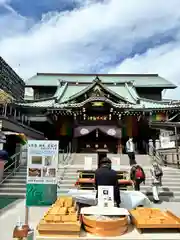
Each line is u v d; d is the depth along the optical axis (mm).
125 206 5168
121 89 35344
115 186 4605
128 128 27516
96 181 4730
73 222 3088
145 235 2988
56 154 5797
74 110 26156
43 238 2879
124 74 40594
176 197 11055
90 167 11672
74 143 26406
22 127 20562
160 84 36156
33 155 5773
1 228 6242
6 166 15273
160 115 27266
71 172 14750
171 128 21328
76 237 2902
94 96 26375
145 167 17219
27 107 26578
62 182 12961
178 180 13523
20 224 4020
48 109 26125
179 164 17719
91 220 3100
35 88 36656
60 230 2967
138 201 5309
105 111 26359
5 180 13125
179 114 24844
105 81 39000
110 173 4684
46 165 5723
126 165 18766
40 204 5543
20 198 11078
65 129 27672
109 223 3008
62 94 32938
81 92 27938
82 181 10125
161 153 20906
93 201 4879
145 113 27000
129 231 3158
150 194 11227
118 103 28359
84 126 26438
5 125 16531
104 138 28219
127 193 5703
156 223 3105
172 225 3074
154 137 27703
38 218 7316
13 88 28609
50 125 29422
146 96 36594
